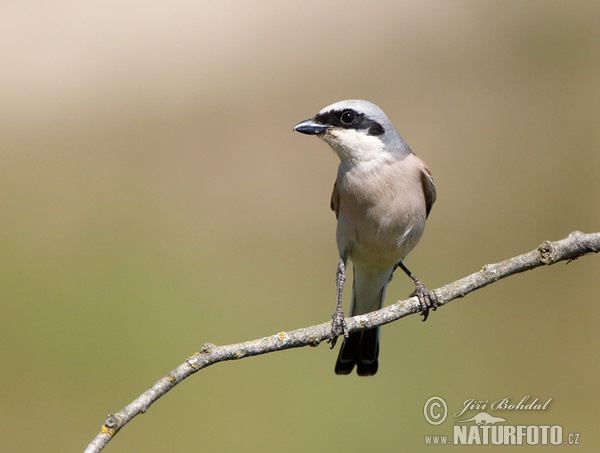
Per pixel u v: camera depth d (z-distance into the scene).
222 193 15.45
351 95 17.89
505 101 17.31
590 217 14.57
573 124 16.36
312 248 14.12
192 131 17.02
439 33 19.28
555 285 12.31
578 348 11.20
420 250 13.70
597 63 18.12
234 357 4.90
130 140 16.78
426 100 17.61
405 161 7.12
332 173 15.77
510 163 15.55
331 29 19.55
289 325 11.82
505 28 19.31
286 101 17.80
